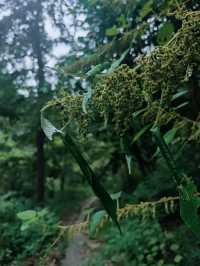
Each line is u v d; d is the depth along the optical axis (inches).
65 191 477.1
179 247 182.1
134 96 32.8
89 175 30.5
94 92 34.8
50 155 453.7
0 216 303.9
